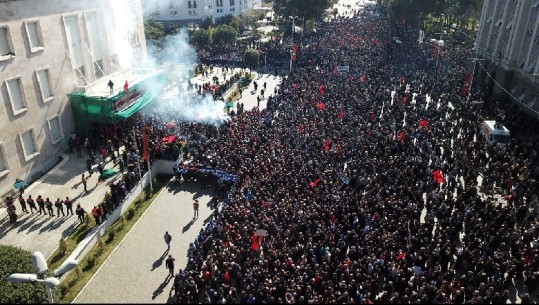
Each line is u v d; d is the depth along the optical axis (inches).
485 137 1423.5
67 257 943.0
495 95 1956.2
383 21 3545.8
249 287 757.9
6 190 1202.6
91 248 1002.7
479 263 829.2
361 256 846.5
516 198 1104.8
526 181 1130.0
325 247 862.5
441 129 1457.9
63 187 1231.5
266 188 1074.7
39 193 1202.6
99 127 1496.1
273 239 887.1
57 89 1395.2
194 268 848.3
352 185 1138.7
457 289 773.3
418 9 3100.4
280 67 2635.3
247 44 3095.5
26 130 1272.1
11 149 1219.2
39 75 1321.4
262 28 3878.0
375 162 1221.1
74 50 1491.1
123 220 1102.4
